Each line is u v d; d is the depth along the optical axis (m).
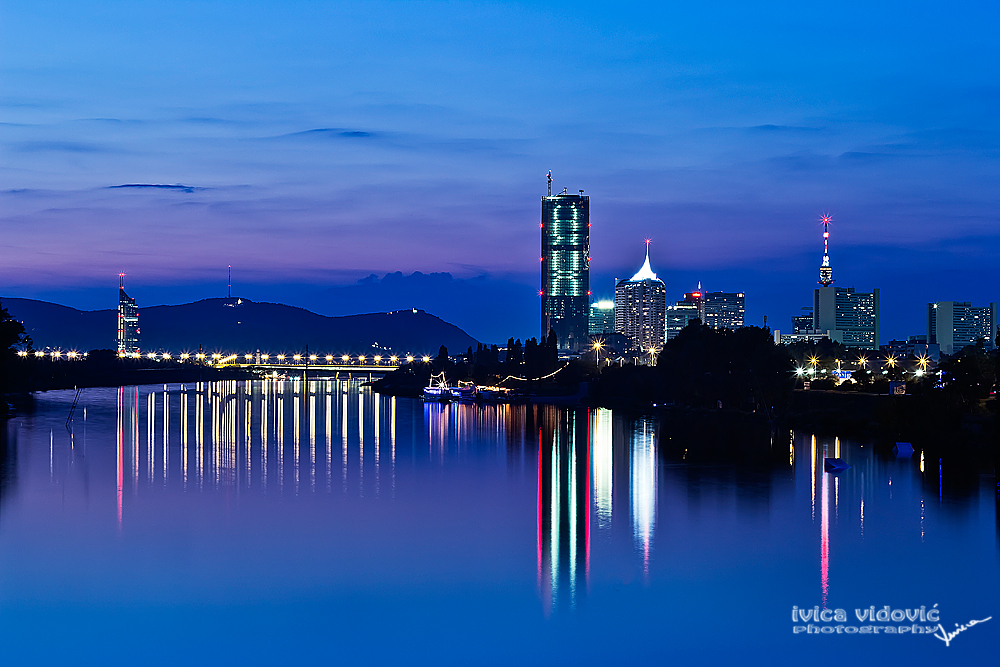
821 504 123.81
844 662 70.62
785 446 188.38
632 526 111.81
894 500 125.62
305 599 83.50
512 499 131.12
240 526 111.88
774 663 70.44
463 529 110.56
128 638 74.50
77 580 88.81
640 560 96.12
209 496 133.38
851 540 103.56
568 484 144.38
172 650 72.25
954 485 136.38
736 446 191.50
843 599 83.69
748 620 78.75
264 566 93.75
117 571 91.81
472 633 75.69
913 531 107.69
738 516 116.94
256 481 148.62
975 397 197.50
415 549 100.69
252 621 78.12
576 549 100.75
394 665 69.81
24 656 71.00
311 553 98.88
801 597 84.25
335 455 186.75
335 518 117.06
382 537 106.31
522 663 70.19
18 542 103.12
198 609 80.88
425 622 78.00
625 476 151.88
